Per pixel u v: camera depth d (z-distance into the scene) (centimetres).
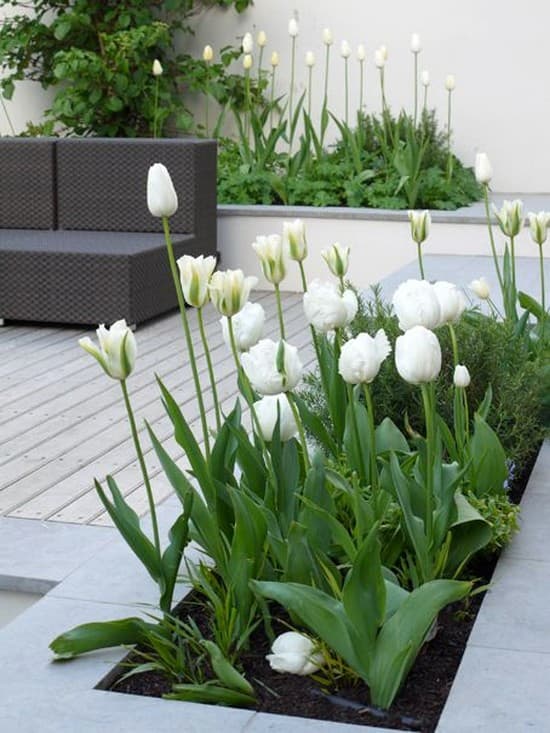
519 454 355
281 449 270
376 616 234
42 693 238
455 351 294
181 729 223
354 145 819
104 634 254
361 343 240
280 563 263
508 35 876
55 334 625
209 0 920
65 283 623
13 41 882
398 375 366
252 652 258
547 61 871
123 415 468
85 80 864
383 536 278
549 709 228
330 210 767
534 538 314
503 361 377
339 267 294
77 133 905
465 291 629
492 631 262
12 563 316
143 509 356
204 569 275
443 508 264
